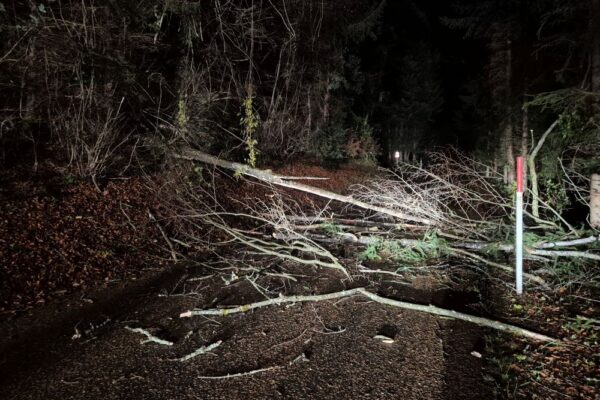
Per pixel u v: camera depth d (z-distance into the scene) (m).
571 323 3.81
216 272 5.39
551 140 7.99
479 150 20.81
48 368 3.13
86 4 7.13
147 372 3.11
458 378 3.03
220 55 10.66
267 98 13.40
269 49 13.37
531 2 13.58
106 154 7.14
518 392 2.86
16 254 4.68
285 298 4.29
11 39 6.43
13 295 4.15
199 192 8.12
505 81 15.47
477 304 4.32
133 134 8.42
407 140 37.19
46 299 4.24
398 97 36.19
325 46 15.55
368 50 29.59
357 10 17.39
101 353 3.36
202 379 3.02
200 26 9.58
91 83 6.99
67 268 4.83
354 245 6.75
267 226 7.84
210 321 3.97
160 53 9.45
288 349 3.45
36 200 5.86
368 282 5.07
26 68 6.49
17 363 3.19
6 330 3.64
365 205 7.04
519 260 4.52
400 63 35.50
